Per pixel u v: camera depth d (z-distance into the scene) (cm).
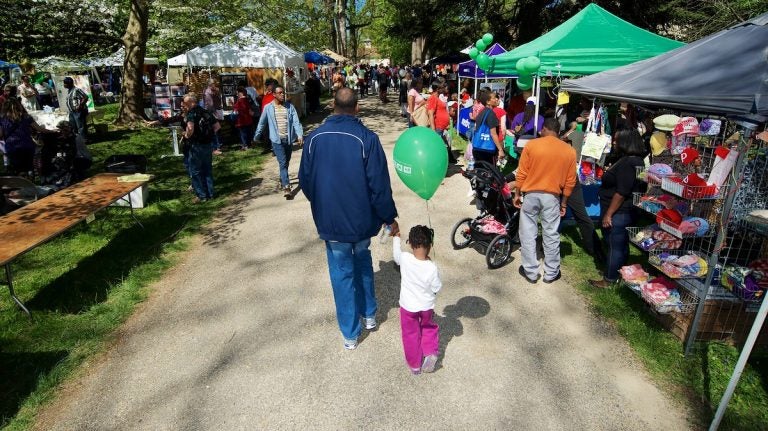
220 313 436
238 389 335
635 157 424
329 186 325
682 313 374
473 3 1848
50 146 729
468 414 307
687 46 439
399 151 365
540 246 571
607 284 466
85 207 520
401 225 652
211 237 626
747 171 350
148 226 654
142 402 324
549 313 425
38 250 568
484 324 409
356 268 375
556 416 305
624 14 1503
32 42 1303
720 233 330
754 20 380
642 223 608
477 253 556
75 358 370
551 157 431
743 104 294
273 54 1398
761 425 294
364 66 3775
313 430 297
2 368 356
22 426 304
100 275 508
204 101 1162
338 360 363
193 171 749
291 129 767
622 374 344
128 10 1585
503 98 1245
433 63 2223
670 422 300
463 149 1097
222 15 1416
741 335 367
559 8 1603
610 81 464
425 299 321
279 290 477
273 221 682
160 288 487
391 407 314
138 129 1484
